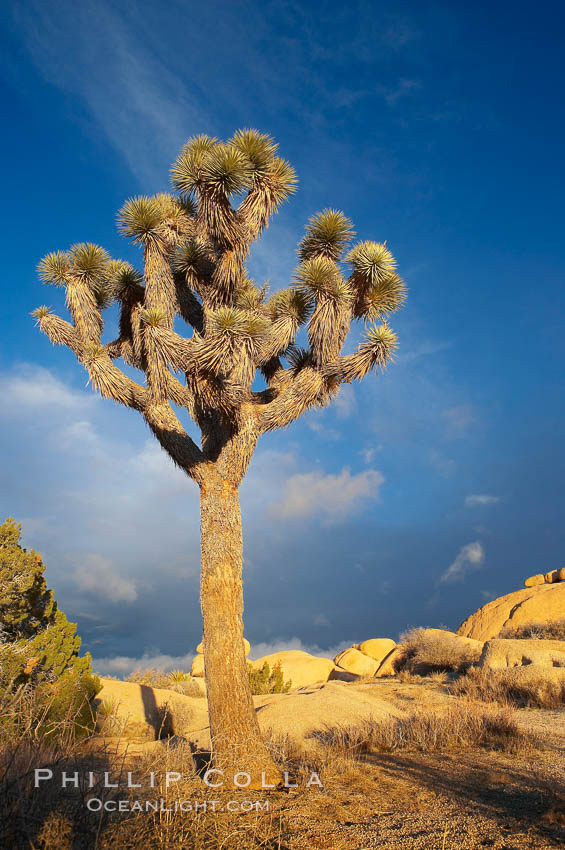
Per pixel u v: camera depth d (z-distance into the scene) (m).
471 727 8.33
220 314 7.04
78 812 3.75
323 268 7.89
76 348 8.19
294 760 7.15
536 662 13.06
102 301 8.94
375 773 6.45
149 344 7.50
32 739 4.87
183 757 6.85
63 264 8.59
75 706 8.95
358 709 10.31
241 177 7.55
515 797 5.31
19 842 3.29
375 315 8.68
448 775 6.28
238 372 7.14
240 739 6.21
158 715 11.48
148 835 3.82
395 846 4.15
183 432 7.54
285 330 8.48
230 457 7.27
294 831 4.47
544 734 8.41
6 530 10.60
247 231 8.13
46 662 9.66
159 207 8.53
